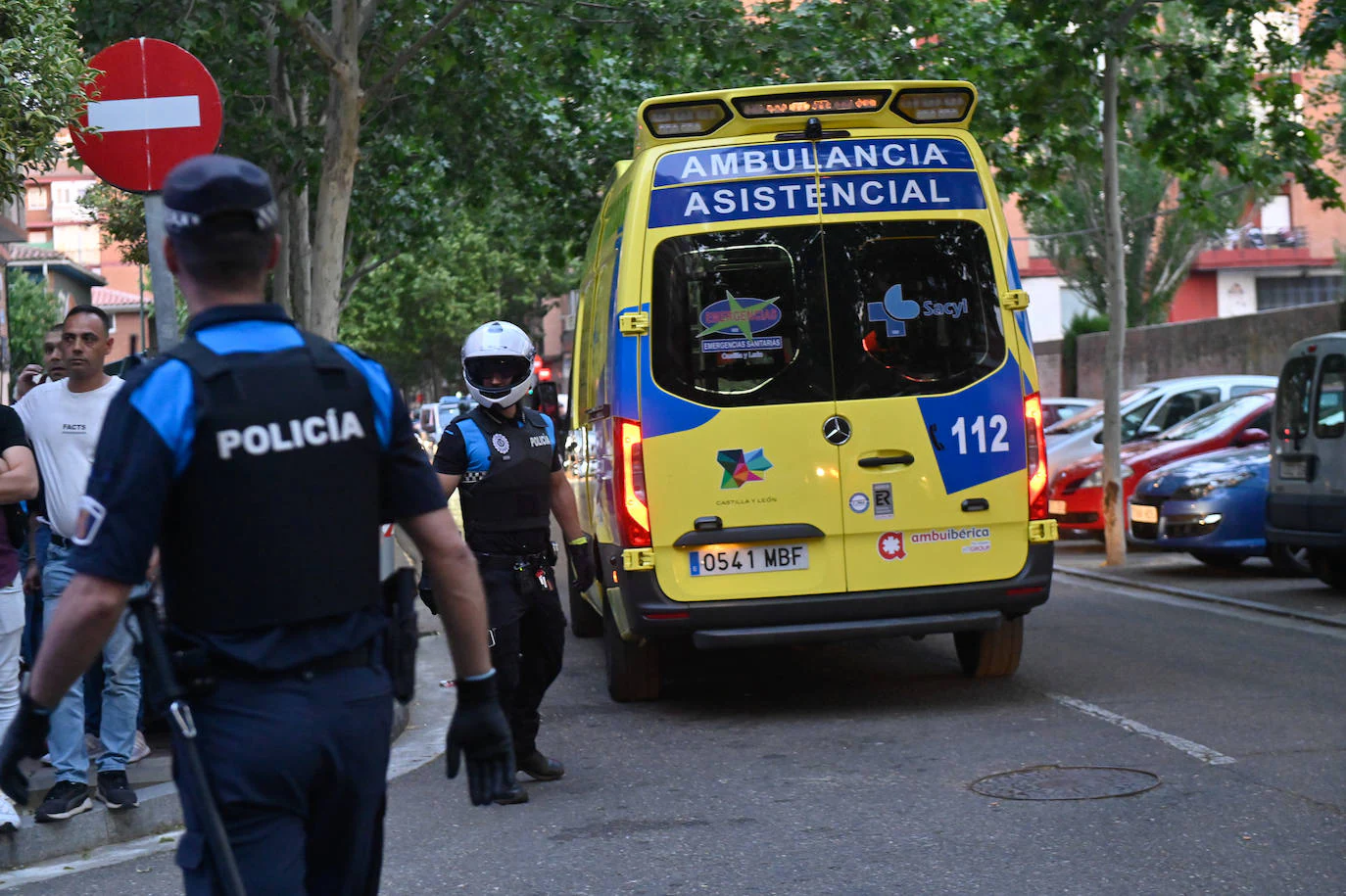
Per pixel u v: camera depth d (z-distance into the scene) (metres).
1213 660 8.83
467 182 20.81
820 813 5.68
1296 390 11.99
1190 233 38.75
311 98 20.22
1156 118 15.02
